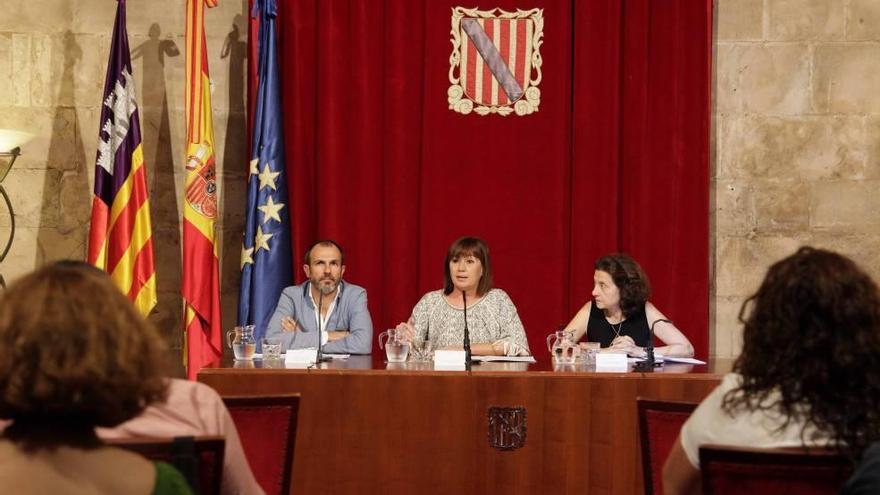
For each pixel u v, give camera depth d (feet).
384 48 19.33
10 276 19.76
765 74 19.89
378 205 19.38
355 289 16.79
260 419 9.74
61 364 4.23
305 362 13.57
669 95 19.21
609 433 12.64
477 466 12.67
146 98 19.81
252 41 19.12
